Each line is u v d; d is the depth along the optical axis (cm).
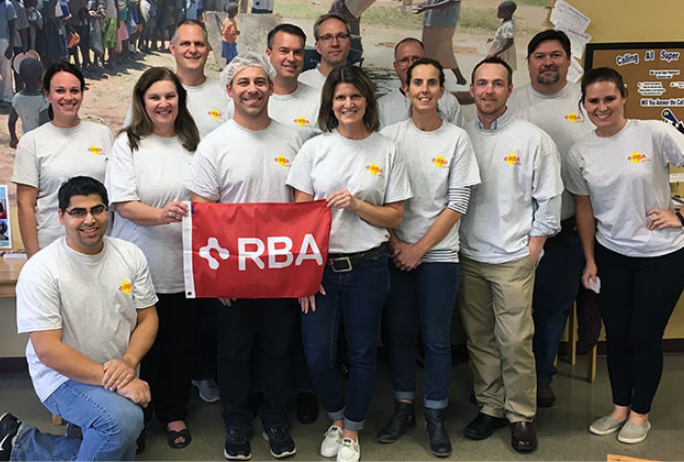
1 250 354
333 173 257
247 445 282
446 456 281
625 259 288
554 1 366
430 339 281
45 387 241
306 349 271
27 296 232
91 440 231
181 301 278
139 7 351
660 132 274
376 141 262
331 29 321
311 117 306
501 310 284
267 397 287
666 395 338
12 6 338
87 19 349
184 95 273
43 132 296
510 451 286
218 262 258
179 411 294
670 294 282
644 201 279
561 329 326
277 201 266
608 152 283
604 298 297
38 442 249
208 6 353
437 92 266
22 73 346
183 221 256
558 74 315
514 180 276
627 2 365
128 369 240
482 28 367
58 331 234
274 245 258
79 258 238
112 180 266
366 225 261
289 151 268
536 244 280
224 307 271
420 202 276
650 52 367
